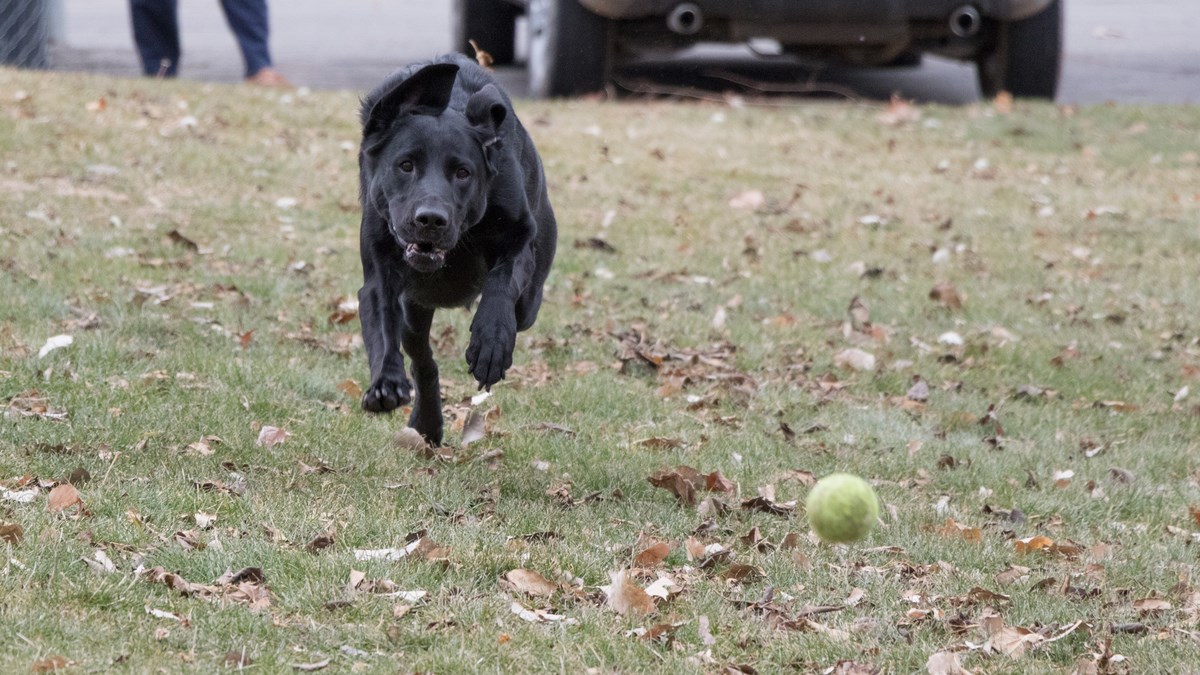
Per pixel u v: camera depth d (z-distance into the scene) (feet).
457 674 18.31
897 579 22.68
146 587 19.94
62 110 53.98
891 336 38.58
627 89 71.56
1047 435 32.12
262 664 17.93
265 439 26.63
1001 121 65.36
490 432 28.84
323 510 23.44
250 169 50.52
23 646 17.60
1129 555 24.81
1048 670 19.58
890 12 63.72
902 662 19.58
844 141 62.08
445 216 21.53
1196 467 30.45
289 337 33.71
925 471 28.94
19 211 41.91
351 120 59.47
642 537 23.34
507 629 19.71
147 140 52.08
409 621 19.77
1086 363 37.24
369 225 23.66
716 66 80.12
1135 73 81.35
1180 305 42.78
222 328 33.78
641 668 18.97
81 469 23.58
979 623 21.04
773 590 21.80
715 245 46.39
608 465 27.30
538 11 67.56
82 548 20.71
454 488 25.12
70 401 27.30
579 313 38.14
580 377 33.04
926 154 60.49
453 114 23.13
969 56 71.72
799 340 37.45
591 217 48.32
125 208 44.01
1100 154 61.31
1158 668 19.75
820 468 28.76
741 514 25.57
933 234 49.37
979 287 43.80
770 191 53.62
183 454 25.34
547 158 55.11
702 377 33.99
